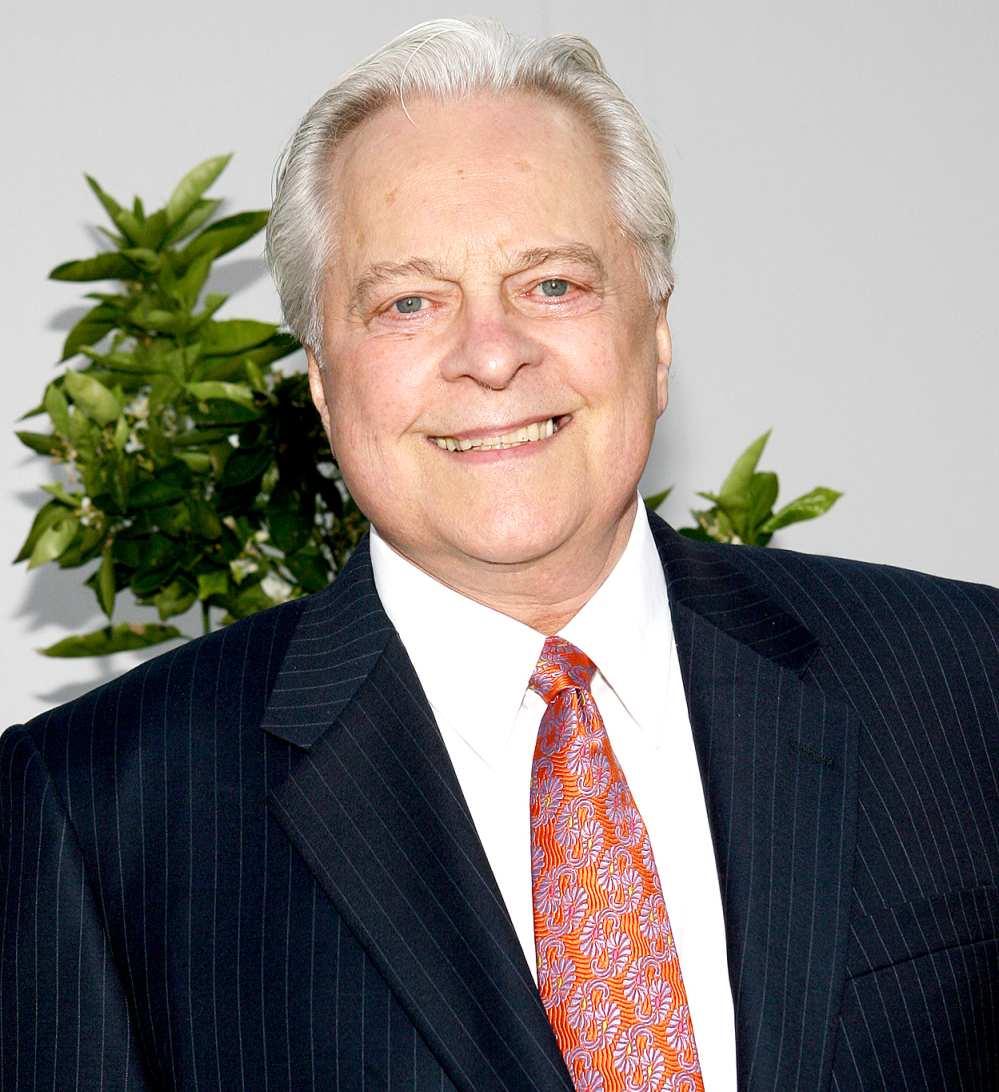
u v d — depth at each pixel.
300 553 3.27
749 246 4.12
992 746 2.23
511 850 2.05
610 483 2.04
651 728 2.12
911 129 4.17
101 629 3.50
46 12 3.87
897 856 2.09
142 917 2.05
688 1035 1.92
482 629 2.12
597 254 2.03
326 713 2.11
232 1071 1.96
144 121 3.92
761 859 2.03
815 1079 1.90
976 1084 2.04
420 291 2.00
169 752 2.13
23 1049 2.04
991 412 4.18
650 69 4.07
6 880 2.13
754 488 3.39
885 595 2.36
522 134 2.03
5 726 3.89
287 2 3.97
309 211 2.11
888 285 4.17
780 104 4.13
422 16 4.03
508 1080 1.86
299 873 2.03
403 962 1.93
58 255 3.89
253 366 3.21
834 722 2.14
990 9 4.19
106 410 3.21
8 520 3.89
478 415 1.97
